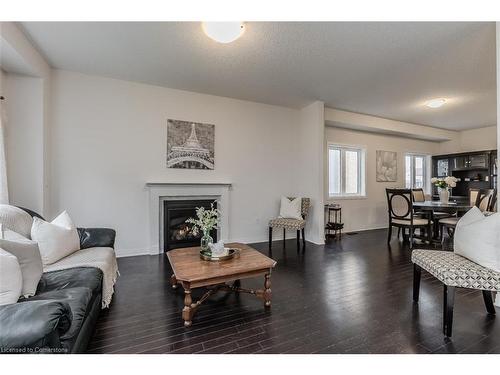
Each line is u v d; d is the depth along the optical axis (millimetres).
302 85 3775
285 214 4434
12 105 2820
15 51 2340
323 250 3992
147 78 3527
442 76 3453
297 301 2242
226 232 4242
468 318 1945
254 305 2170
